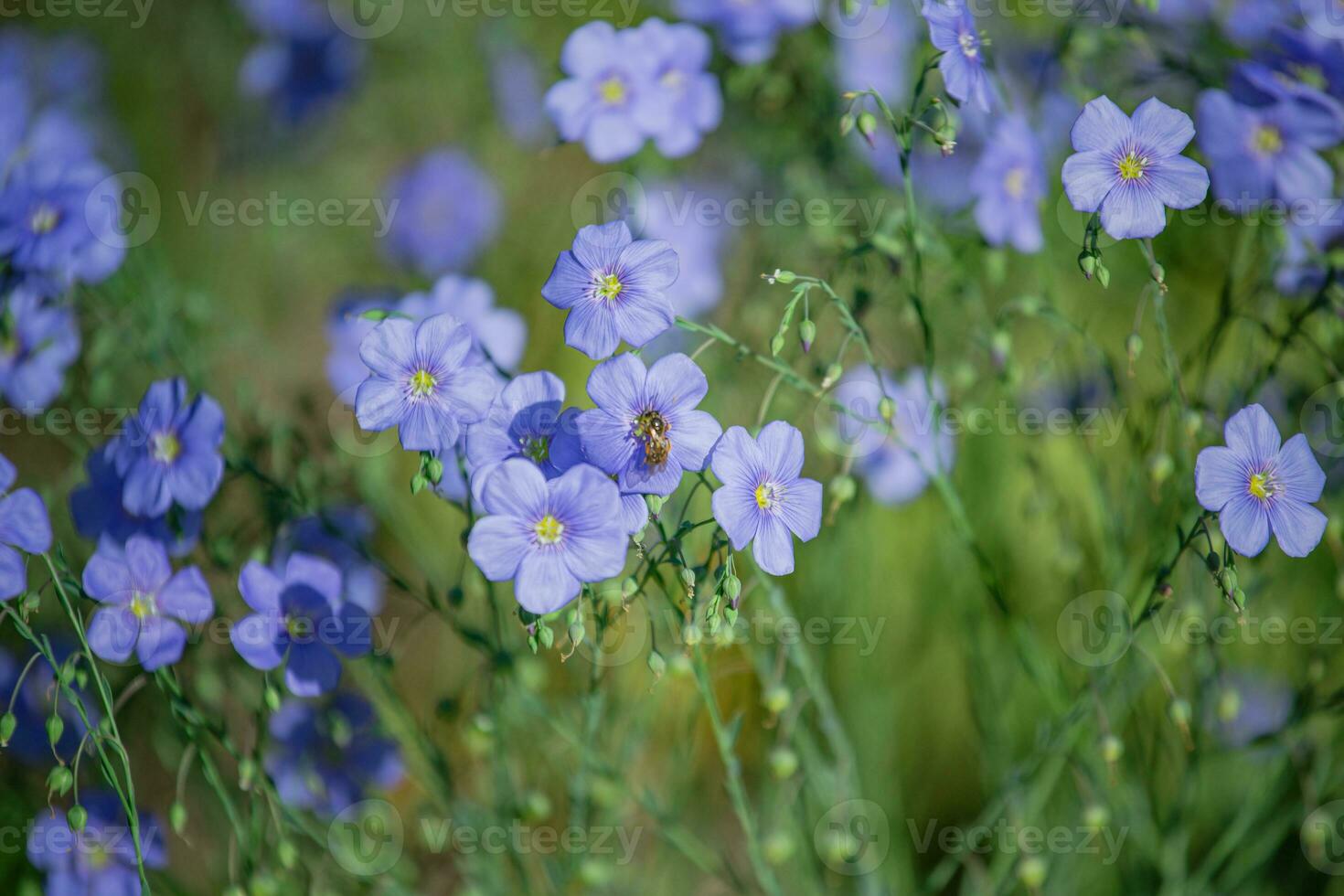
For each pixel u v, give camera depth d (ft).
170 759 2.59
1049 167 2.69
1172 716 2.31
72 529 2.56
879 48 2.69
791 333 2.61
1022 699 2.76
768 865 2.56
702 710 2.60
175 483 2.31
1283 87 2.37
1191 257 2.74
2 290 2.40
